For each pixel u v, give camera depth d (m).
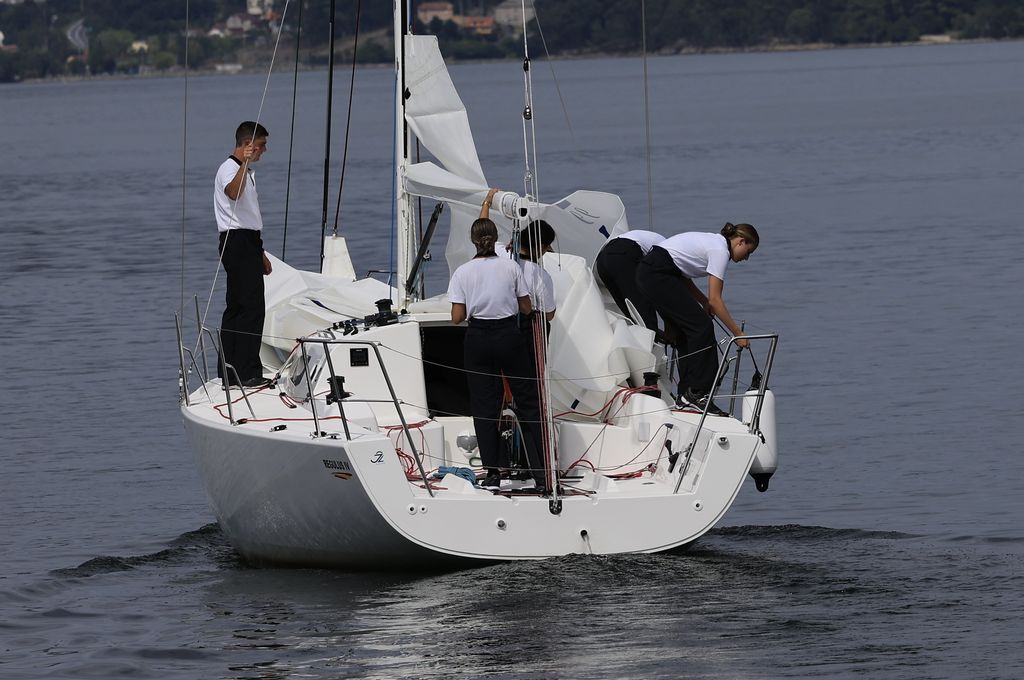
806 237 91.88
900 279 74.19
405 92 36.44
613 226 35.88
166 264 87.75
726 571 29.59
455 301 29.75
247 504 31.30
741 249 32.56
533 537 28.41
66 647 27.00
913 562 30.77
